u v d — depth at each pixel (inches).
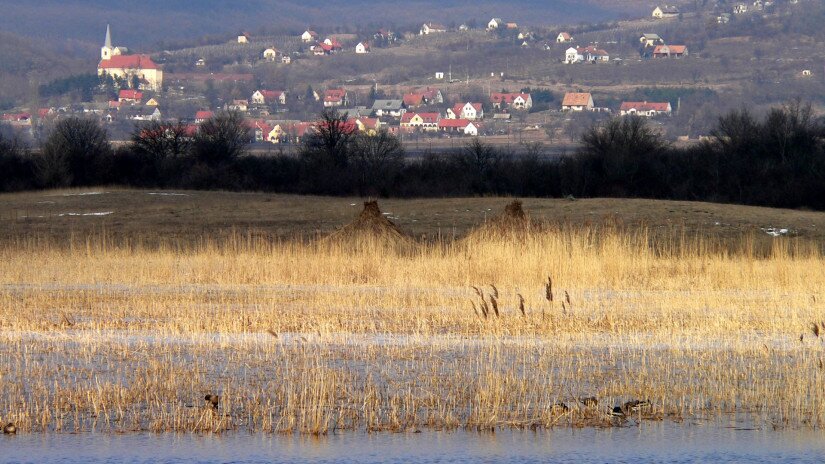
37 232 6609.3
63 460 1823.3
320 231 6707.7
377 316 3253.0
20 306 3430.1
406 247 4995.1
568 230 5541.3
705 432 2026.3
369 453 1877.5
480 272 4175.7
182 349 2669.8
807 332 2982.3
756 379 2375.7
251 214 7593.5
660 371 2464.3
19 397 2182.6
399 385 2300.7
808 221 6899.6
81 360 2534.5
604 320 3181.6
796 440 1975.9
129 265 4493.1
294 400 2113.7
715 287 4072.3
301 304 3513.8
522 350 2706.7
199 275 4210.1
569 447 1930.4
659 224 6707.7
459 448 1913.1
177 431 1982.0
